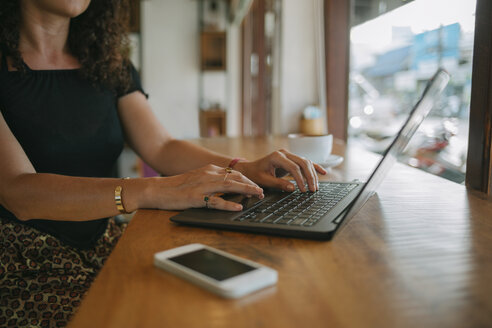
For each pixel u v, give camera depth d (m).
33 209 0.79
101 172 1.20
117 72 1.23
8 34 1.04
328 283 0.46
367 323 0.37
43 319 0.82
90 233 1.08
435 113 1.40
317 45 2.55
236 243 0.61
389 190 0.94
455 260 0.53
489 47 0.98
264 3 4.00
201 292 0.44
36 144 1.08
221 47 6.52
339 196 0.84
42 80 1.10
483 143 1.00
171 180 0.82
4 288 0.87
